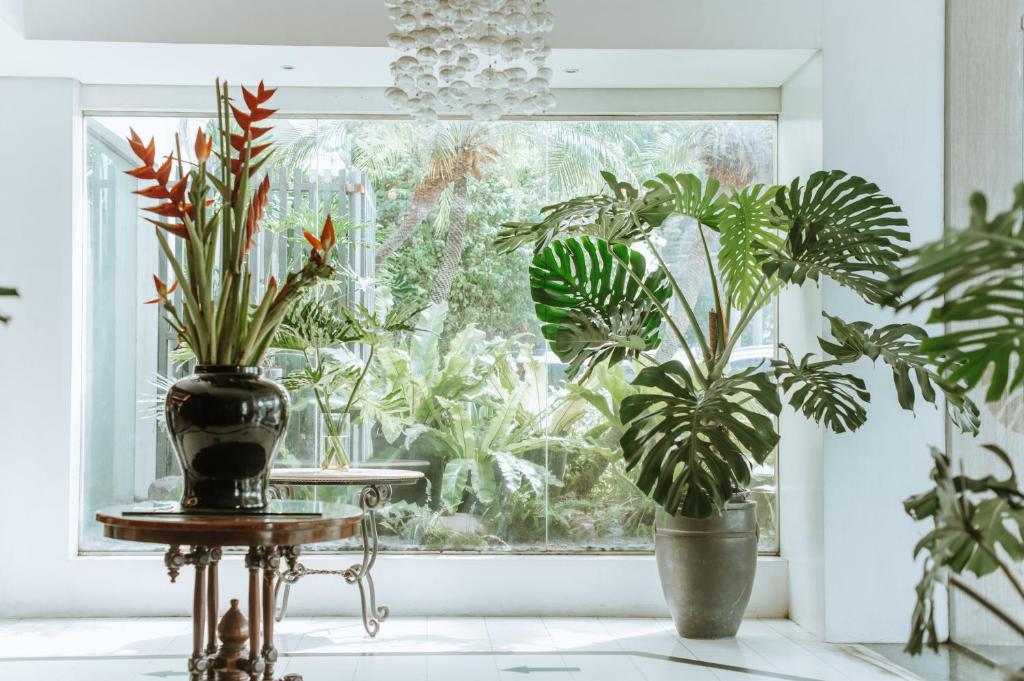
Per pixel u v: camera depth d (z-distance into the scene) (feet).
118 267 17.08
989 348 5.27
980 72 14.02
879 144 15.05
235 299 8.86
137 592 16.31
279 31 14.93
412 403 17.29
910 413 14.84
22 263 16.37
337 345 17.26
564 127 17.63
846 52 15.07
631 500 17.26
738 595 14.84
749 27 15.17
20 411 16.26
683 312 17.44
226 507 8.64
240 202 8.93
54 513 16.25
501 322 17.48
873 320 15.02
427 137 17.61
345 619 16.25
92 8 14.69
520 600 16.63
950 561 5.46
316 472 14.69
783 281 12.90
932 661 13.57
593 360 15.33
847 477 14.83
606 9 15.16
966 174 14.37
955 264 4.69
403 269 17.47
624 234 14.90
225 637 9.44
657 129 17.65
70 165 16.49
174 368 17.17
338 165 17.49
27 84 16.46
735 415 17.44
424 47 11.32
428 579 16.57
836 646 14.52
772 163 17.62
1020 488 12.73
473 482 17.22
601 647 14.37
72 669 12.91
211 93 17.15
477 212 17.57
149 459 17.02
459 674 12.78
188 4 14.83
